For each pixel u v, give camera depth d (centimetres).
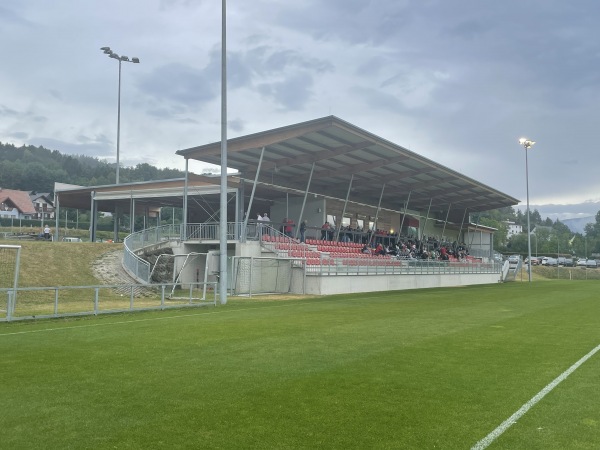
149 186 3853
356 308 1686
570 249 11844
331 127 2406
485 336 1044
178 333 1082
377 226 4422
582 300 2105
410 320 1325
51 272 2514
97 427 490
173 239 2986
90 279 2547
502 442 452
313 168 3197
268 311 1580
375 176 3706
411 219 5047
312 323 1257
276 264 2606
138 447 440
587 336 1050
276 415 524
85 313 1443
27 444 448
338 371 719
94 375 696
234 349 889
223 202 1886
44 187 12762
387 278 3053
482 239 6419
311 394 601
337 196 4072
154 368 738
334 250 3294
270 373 706
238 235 2688
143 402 569
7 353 855
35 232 6200
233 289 2514
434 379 673
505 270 5056
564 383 655
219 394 602
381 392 610
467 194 4625
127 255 2770
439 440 456
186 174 2975
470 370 727
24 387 633
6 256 2567
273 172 3362
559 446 443
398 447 440
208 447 439
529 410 543
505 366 754
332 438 460
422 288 3306
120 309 1580
